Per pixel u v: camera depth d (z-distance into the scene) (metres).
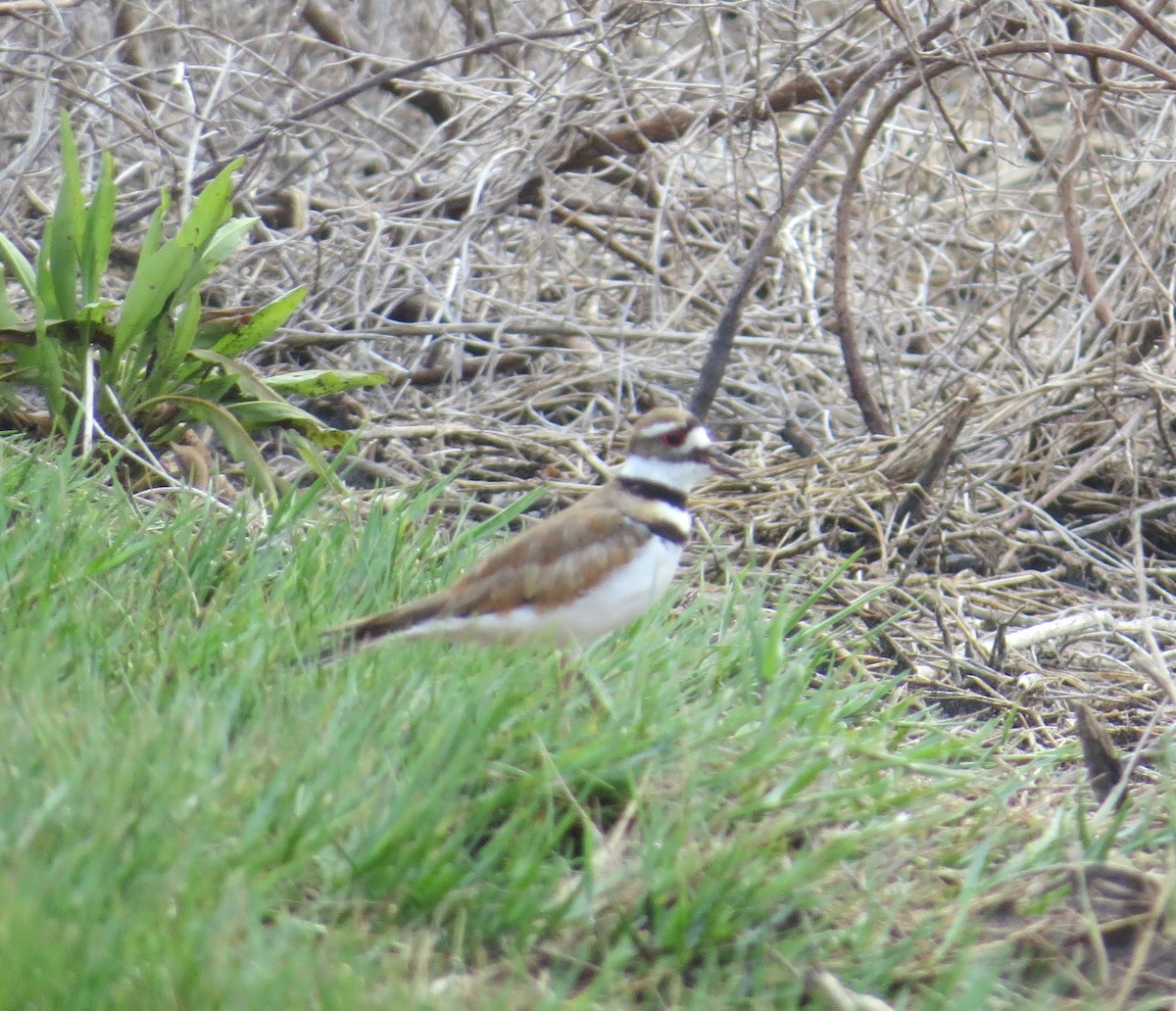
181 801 6.10
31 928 5.25
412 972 5.95
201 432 13.06
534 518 12.28
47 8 14.47
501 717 6.95
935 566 12.22
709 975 6.14
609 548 7.89
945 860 7.11
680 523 8.25
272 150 17.28
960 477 13.16
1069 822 7.57
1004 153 18.02
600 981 5.79
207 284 15.05
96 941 5.38
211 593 9.03
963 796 7.96
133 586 8.53
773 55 16.38
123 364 11.66
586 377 14.56
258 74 15.51
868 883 6.73
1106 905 6.88
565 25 17.42
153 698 6.81
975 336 15.44
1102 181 12.05
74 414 11.70
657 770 7.15
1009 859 7.24
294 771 6.37
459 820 6.55
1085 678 10.27
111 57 16.80
